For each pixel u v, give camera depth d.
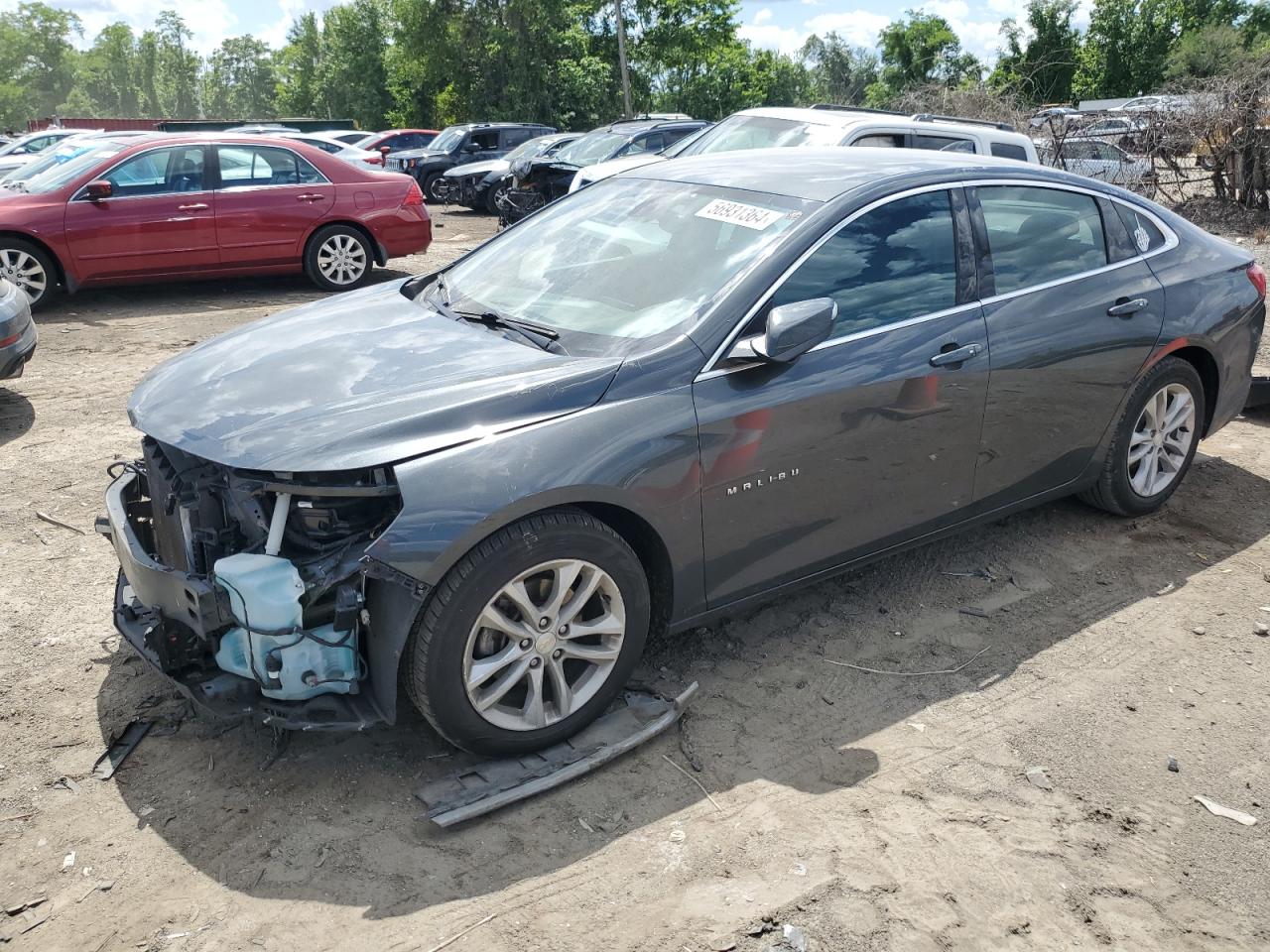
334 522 2.92
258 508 3.01
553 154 17.64
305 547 2.95
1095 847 2.82
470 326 3.60
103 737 3.21
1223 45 49.59
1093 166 16.88
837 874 2.69
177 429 3.03
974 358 3.80
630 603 3.13
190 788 2.99
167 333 8.94
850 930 2.51
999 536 4.75
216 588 2.78
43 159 11.42
